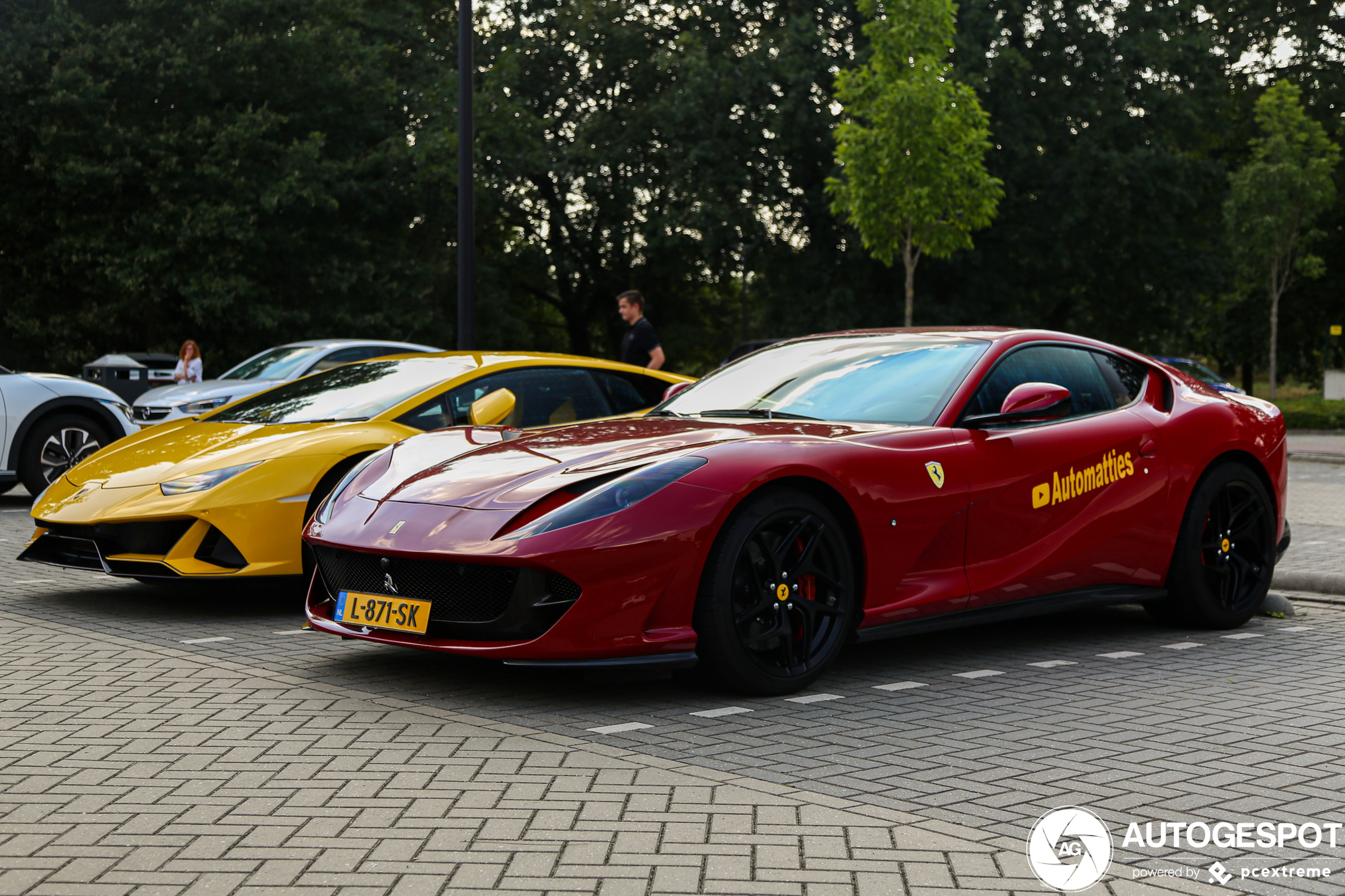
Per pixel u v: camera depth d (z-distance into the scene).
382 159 28.38
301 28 27.03
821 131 30.92
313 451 5.88
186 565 5.60
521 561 3.95
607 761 3.52
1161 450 5.46
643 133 32.91
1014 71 30.56
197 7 25.33
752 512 4.24
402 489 4.56
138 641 5.28
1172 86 32.81
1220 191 34.94
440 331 30.06
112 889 2.58
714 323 40.97
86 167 24.05
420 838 2.88
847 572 4.49
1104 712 4.16
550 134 33.81
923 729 3.92
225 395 12.44
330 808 3.09
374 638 4.36
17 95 24.69
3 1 23.95
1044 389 4.76
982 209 20.28
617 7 32.75
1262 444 5.85
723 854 2.77
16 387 10.57
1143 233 33.41
